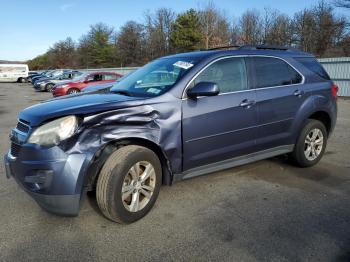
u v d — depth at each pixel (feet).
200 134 12.34
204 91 11.63
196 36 172.55
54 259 9.35
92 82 56.13
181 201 12.94
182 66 12.96
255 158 14.56
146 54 215.31
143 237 10.41
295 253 9.46
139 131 10.91
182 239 10.27
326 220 11.35
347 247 9.75
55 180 9.80
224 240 10.18
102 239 10.32
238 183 14.79
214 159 13.06
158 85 12.61
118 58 230.07
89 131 10.11
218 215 11.79
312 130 16.40
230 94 13.23
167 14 204.13
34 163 9.98
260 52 14.85
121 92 13.24
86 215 11.85
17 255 9.53
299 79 15.94
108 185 10.43
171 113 11.60
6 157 11.41
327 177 15.56
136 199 11.15
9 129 29.12
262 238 10.26
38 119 10.36
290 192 13.78
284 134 15.31
